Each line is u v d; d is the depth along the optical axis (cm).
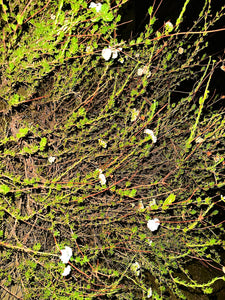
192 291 272
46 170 186
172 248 221
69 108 201
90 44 147
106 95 204
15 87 172
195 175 225
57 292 155
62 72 163
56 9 154
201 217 135
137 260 206
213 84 300
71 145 188
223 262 309
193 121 223
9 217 165
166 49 188
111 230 198
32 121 184
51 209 158
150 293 160
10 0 136
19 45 146
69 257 127
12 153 126
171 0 306
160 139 219
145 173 229
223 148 188
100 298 191
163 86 224
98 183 175
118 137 174
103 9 115
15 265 164
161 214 214
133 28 273
